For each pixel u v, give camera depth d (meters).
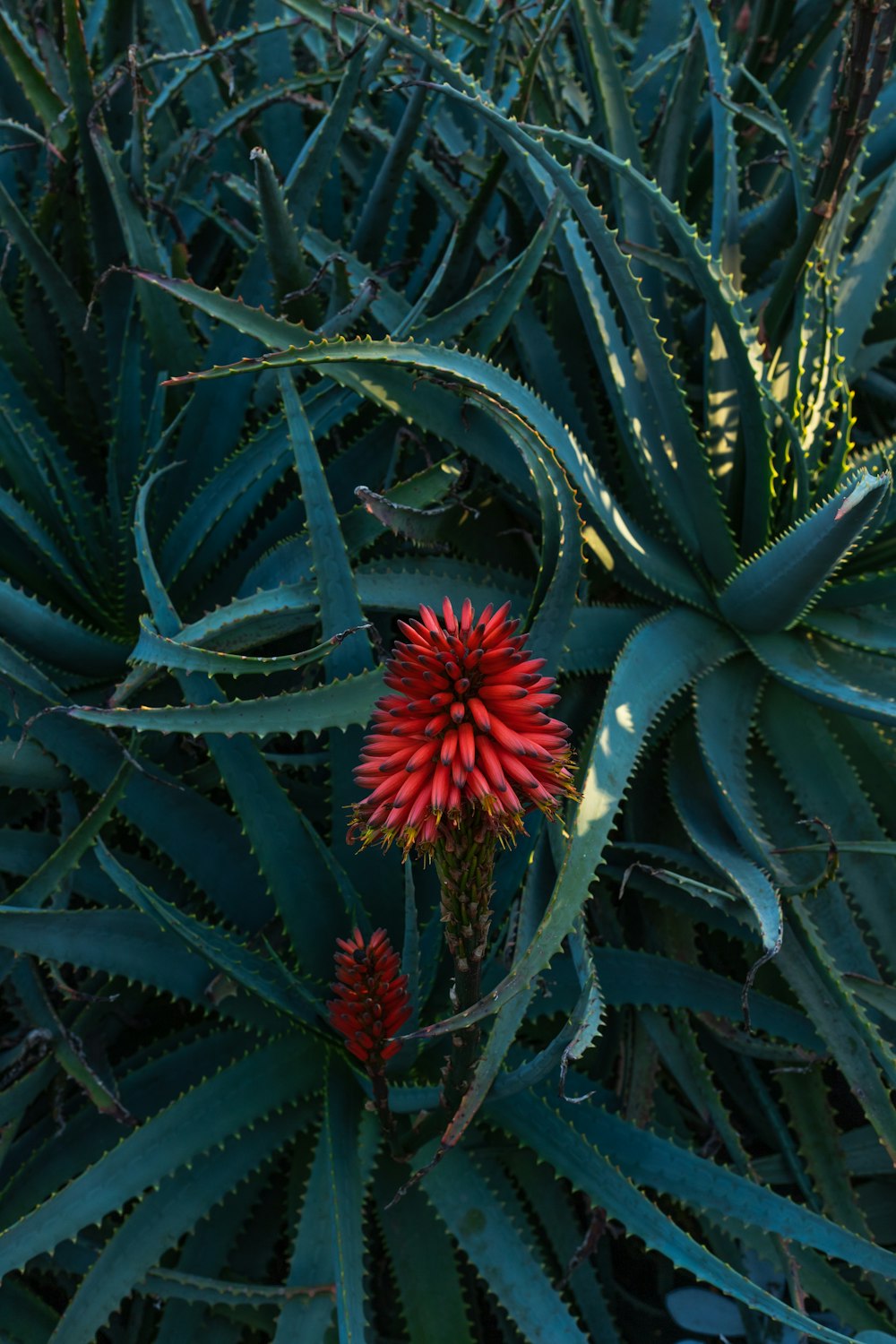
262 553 1.34
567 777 0.88
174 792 1.18
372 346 1.10
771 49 1.59
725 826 1.22
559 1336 1.06
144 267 1.33
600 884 1.27
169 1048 1.20
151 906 1.08
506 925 1.15
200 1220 1.14
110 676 1.31
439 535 1.31
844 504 1.11
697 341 1.47
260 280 1.40
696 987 1.18
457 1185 1.10
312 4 1.43
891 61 1.56
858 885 1.24
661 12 1.62
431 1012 1.17
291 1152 1.19
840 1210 1.18
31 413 1.38
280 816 1.15
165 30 1.61
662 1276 1.25
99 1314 1.04
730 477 1.36
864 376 1.51
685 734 1.29
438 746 0.86
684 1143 1.19
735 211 1.39
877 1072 1.12
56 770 1.20
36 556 1.34
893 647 1.28
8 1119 1.12
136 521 1.16
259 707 1.06
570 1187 1.21
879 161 1.49
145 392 1.44
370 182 1.53
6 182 1.54
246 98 1.44
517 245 1.45
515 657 0.86
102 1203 1.05
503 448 1.25
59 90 1.52
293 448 1.13
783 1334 1.18
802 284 1.36
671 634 1.25
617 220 1.42
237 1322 1.13
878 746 1.30
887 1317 1.22
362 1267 1.03
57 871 1.10
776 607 1.26
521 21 1.46
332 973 1.16
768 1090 1.24
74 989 1.22
